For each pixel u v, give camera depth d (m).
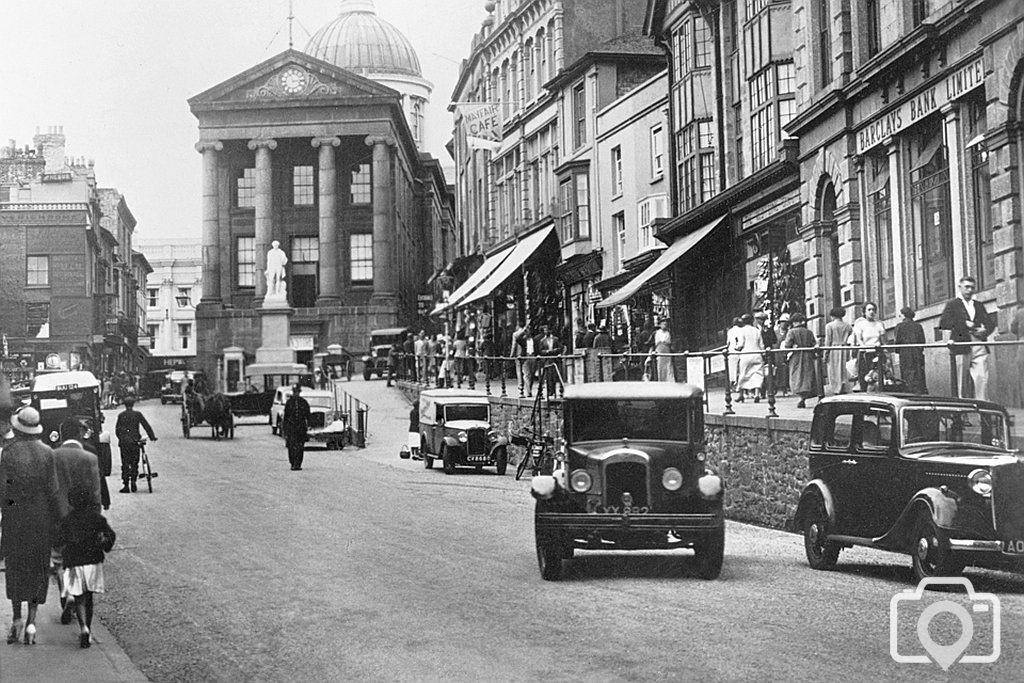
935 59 25.66
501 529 21.33
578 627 12.66
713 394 25.80
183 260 129.12
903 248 27.59
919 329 22.39
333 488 29.38
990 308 23.69
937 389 19.12
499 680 10.50
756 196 36.16
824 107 30.64
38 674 11.06
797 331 27.50
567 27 61.72
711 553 15.79
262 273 102.75
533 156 66.50
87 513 12.45
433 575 16.34
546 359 35.41
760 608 13.53
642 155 50.28
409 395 61.16
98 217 87.12
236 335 101.44
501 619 13.23
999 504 13.88
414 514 23.67
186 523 22.97
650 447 16.36
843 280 30.55
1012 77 22.50
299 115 103.44
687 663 10.86
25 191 79.44
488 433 33.84
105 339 86.94
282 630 13.08
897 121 27.52
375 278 103.50
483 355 54.44
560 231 57.84
